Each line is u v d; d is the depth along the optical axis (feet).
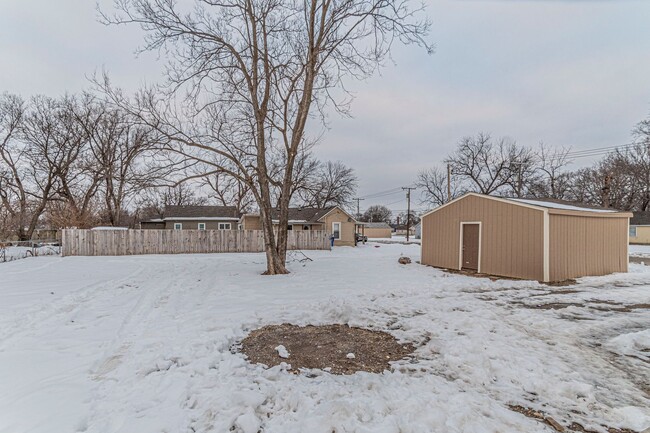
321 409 8.02
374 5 30.96
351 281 28.43
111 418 7.91
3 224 73.20
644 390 9.52
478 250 34.88
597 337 14.02
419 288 25.26
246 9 32.14
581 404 8.70
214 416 7.98
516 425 7.53
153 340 13.30
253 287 25.46
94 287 25.02
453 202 38.24
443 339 13.47
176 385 9.55
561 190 109.19
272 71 33.06
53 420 7.79
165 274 32.53
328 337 14.25
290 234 67.05
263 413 8.20
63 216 67.87
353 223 90.07
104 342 13.15
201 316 17.02
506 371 10.40
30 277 30.01
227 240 61.67
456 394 8.95
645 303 20.51
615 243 34.42
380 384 9.52
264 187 33.50
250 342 13.65
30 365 10.94
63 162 75.36
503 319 16.66
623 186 99.60
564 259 29.99
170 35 30.22
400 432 7.18
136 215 110.52
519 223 30.99
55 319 16.30
